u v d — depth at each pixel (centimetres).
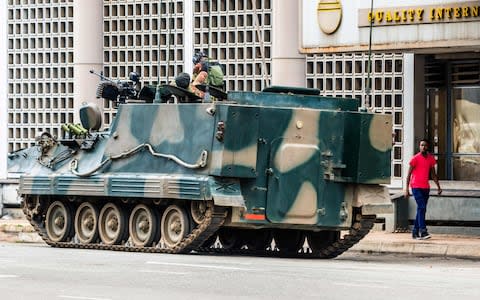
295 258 4869
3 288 3284
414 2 5625
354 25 5794
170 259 4284
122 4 6788
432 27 5588
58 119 6975
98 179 4975
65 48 6950
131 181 4841
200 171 4678
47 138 5356
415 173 5441
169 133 4809
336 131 4781
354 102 4862
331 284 3425
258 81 6394
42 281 3453
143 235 4909
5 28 7125
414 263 4578
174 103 4812
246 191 4694
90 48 6812
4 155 7106
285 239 5106
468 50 5756
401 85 6109
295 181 4731
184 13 6606
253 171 4647
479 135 6100
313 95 4847
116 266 3925
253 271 3800
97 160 5062
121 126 4988
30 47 7062
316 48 5897
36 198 5325
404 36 5662
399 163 6138
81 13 6819
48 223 5269
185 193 4653
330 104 4834
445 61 6141
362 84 6184
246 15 6419
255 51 6397
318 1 5872
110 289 3269
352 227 4884
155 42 6725
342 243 4909
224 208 4647
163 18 6675
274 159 4706
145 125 4903
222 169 4594
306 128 4744
